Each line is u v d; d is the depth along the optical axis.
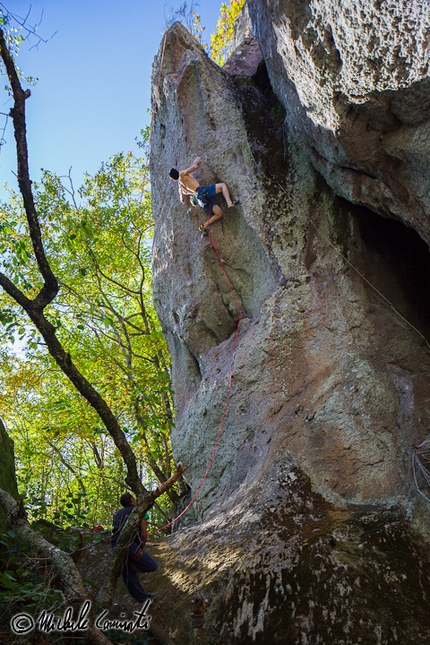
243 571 5.77
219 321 9.75
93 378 15.00
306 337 8.20
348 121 6.22
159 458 15.48
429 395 7.07
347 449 7.03
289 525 6.26
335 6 5.30
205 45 11.20
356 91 5.85
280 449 7.37
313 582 5.38
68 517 6.04
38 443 14.48
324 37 5.62
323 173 7.80
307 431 7.39
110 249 15.54
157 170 10.98
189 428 9.55
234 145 9.41
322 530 6.03
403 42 5.16
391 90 5.67
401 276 8.31
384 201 6.92
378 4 5.02
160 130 10.91
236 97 9.84
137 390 10.32
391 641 4.81
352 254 8.28
